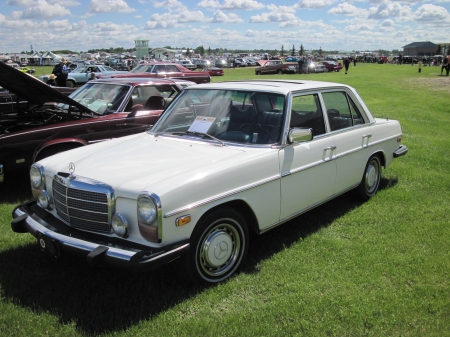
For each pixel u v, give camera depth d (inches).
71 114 259.8
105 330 115.3
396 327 118.0
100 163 143.6
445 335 114.2
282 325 118.0
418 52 5007.4
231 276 143.6
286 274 145.3
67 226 139.7
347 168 193.3
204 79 887.7
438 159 302.0
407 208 208.8
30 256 161.2
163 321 119.3
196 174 129.6
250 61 2679.6
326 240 171.5
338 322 119.4
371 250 163.6
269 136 156.3
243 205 146.0
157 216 118.1
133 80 296.8
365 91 838.5
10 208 212.1
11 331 116.0
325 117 181.9
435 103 658.8
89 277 145.5
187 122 173.5
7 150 223.6
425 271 147.7
